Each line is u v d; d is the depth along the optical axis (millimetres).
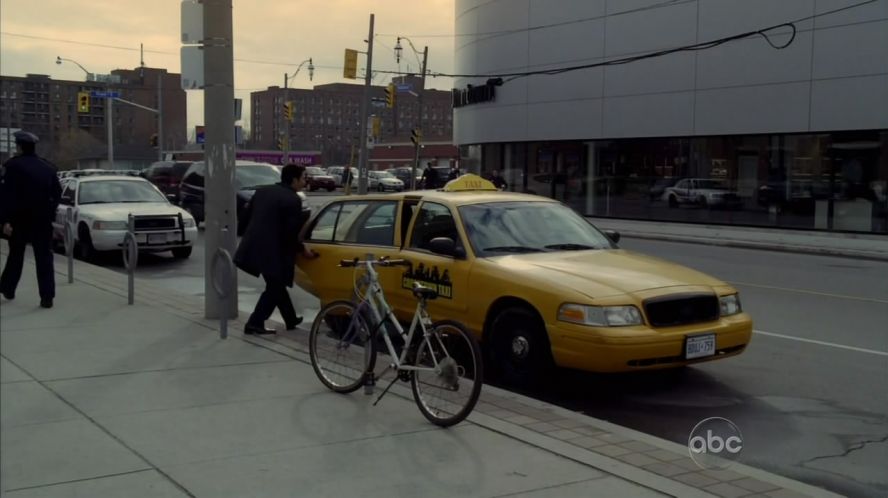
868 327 10219
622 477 4777
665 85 28891
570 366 6668
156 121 110938
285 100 54406
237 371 7238
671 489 4590
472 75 36469
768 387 7418
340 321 6754
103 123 121125
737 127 26938
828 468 5426
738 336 7043
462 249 7715
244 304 11859
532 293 6906
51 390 6559
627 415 6617
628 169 30625
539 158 33969
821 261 18891
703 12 27516
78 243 17141
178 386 6723
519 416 6027
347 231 9219
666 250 21312
